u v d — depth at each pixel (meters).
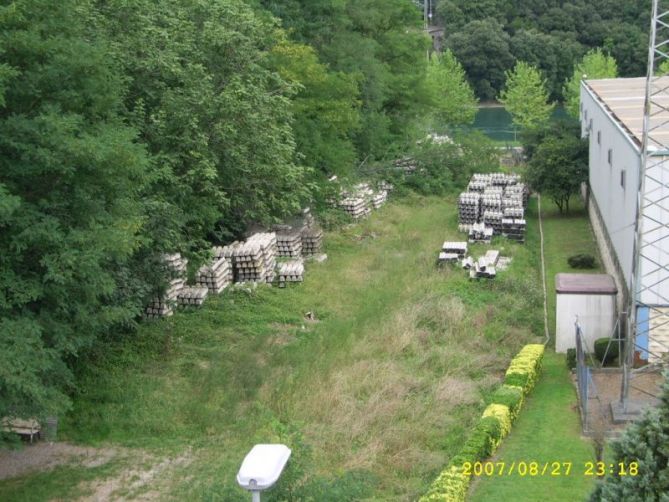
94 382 20.69
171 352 22.88
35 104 16.70
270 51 34.88
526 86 68.75
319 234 33.69
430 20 108.25
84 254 15.59
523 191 41.28
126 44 24.36
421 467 16.47
